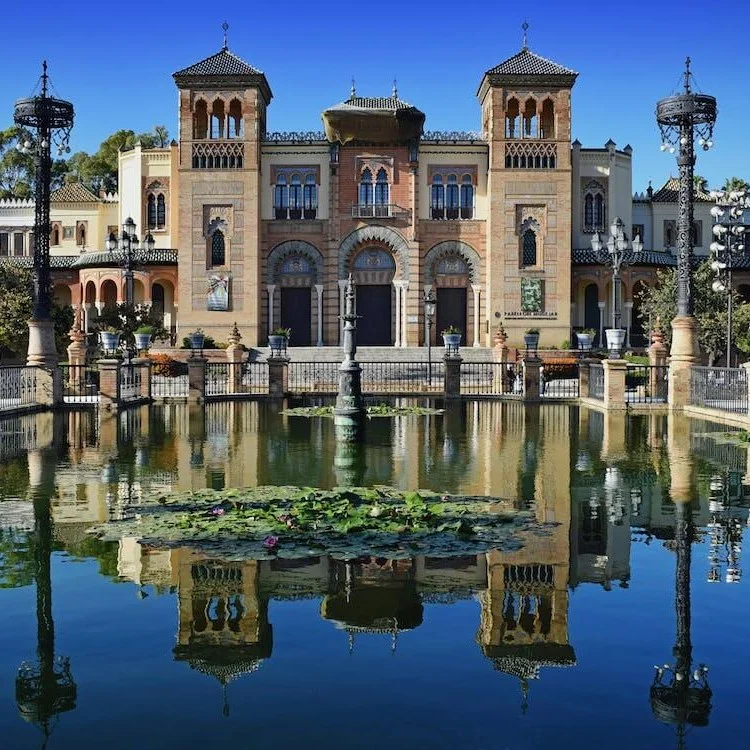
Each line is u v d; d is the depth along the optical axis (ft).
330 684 21.83
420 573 30.96
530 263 191.62
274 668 22.81
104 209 224.94
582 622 26.16
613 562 32.58
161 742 18.95
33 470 54.08
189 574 30.73
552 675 22.35
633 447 66.64
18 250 228.43
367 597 28.35
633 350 186.70
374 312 199.21
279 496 43.88
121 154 212.84
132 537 35.68
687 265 101.45
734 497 45.44
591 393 115.96
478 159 196.54
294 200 197.98
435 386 145.48
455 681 22.00
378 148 195.42
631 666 22.93
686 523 39.14
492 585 29.66
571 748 18.69
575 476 52.31
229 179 190.90
